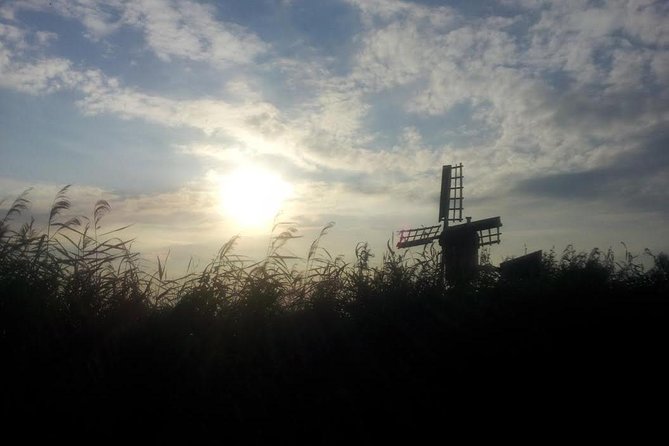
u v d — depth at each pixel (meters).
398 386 6.86
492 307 8.24
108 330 6.93
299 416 6.44
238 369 6.83
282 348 7.14
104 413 6.14
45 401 6.19
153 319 7.17
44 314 6.96
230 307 7.55
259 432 6.21
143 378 6.50
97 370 6.49
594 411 6.54
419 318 7.99
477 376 7.06
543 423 6.44
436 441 6.29
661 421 6.40
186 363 6.70
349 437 6.29
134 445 6.00
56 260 7.75
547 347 7.41
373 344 7.48
